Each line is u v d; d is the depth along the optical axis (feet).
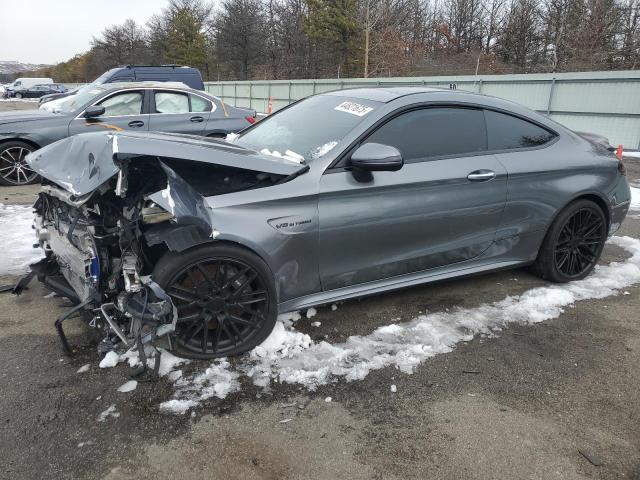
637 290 13.60
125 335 8.95
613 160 14.10
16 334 10.34
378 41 125.29
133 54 232.53
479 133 12.14
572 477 7.11
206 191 9.33
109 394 8.50
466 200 11.61
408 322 11.36
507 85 58.95
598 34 97.96
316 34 131.44
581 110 52.75
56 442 7.42
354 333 10.79
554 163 12.87
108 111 26.45
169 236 8.39
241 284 9.37
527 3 125.90
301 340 10.21
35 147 25.53
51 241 10.86
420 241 11.32
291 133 11.79
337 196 10.06
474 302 12.52
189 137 11.19
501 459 7.40
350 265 10.63
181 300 8.95
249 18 168.35
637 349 10.59
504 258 12.84
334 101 12.44
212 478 6.90
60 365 9.28
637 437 7.96
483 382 9.25
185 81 41.32
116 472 6.95
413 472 7.11
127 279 8.64
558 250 13.51
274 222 9.48
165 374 9.05
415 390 8.94
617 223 14.55
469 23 144.25
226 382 8.89
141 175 9.19
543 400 8.80
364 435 7.80
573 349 10.51
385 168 9.74
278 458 7.29
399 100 11.26
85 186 8.35
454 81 64.69
